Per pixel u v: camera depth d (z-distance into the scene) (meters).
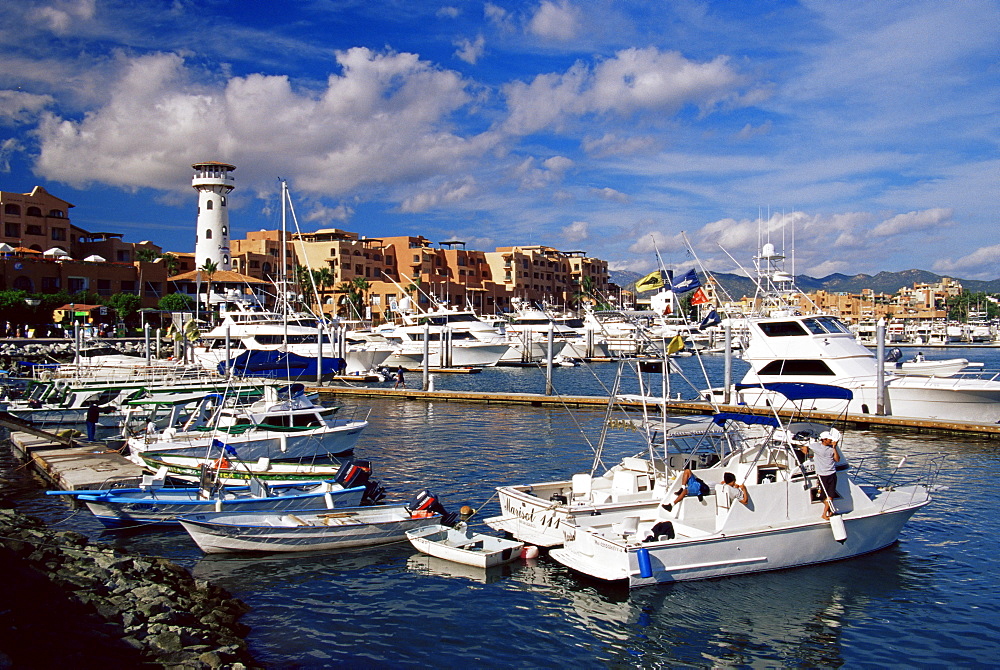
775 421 16.77
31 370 46.69
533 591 15.41
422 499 20.20
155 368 43.44
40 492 23.23
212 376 42.94
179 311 85.12
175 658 11.52
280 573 16.47
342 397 51.84
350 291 117.94
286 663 12.24
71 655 11.36
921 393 35.75
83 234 110.12
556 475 25.67
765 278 45.06
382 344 71.94
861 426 35.53
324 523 18.14
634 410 41.59
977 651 12.91
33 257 89.19
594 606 14.63
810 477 16.72
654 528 15.60
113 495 19.30
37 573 15.13
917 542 18.16
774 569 16.08
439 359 75.62
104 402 35.56
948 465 27.33
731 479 16.25
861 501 17.25
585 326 89.31
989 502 21.89
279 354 51.94
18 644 11.65
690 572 15.35
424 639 13.26
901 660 12.63
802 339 37.81
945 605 14.66
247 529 17.14
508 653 12.79
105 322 86.94
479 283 153.00
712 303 33.91
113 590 14.41
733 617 14.12
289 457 27.95
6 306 77.62
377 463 27.84
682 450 18.30
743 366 86.62
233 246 131.88
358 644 13.02
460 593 15.32
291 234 140.88
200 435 26.66
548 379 48.50
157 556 17.42
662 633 13.54
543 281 172.50
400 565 16.94
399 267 144.62
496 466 27.20
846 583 15.64
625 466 18.77
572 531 16.17
